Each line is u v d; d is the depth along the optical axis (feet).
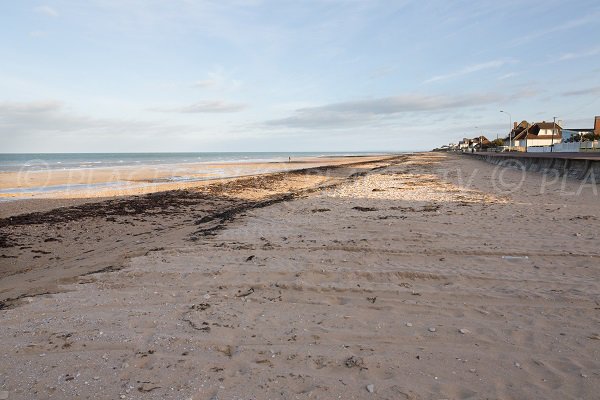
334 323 14.51
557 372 10.81
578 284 17.85
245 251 25.57
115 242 32.81
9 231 37.09
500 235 27.76
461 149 490.49
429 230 30.07
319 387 10.27
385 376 10.80
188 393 10.05
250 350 12.37
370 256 23.45
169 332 13.75
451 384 10.32
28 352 12.42
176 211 49.60
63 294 18.51
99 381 10.64
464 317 14.80
